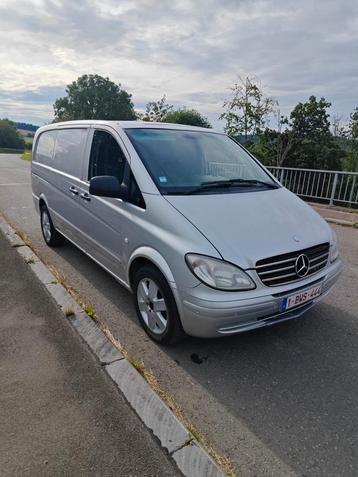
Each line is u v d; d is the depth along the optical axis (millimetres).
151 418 2291
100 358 2865
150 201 3041
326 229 3279
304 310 2949
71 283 4352
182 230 2746
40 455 2035
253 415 2400
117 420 2281
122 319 3561
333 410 2459
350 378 2785
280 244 2771
